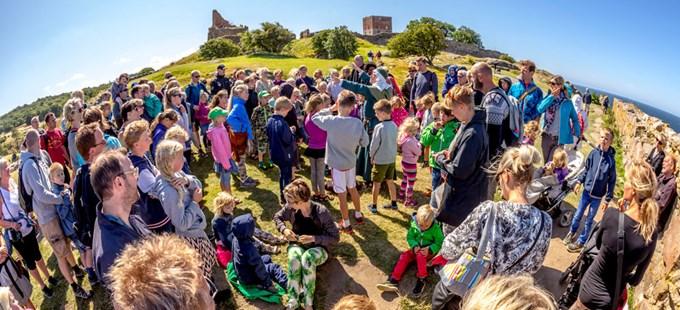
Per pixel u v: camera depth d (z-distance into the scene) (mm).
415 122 6082
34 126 7289
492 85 4223
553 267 4770
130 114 5723
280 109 5945
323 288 4426
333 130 5047
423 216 4203
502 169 2598
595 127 16141
